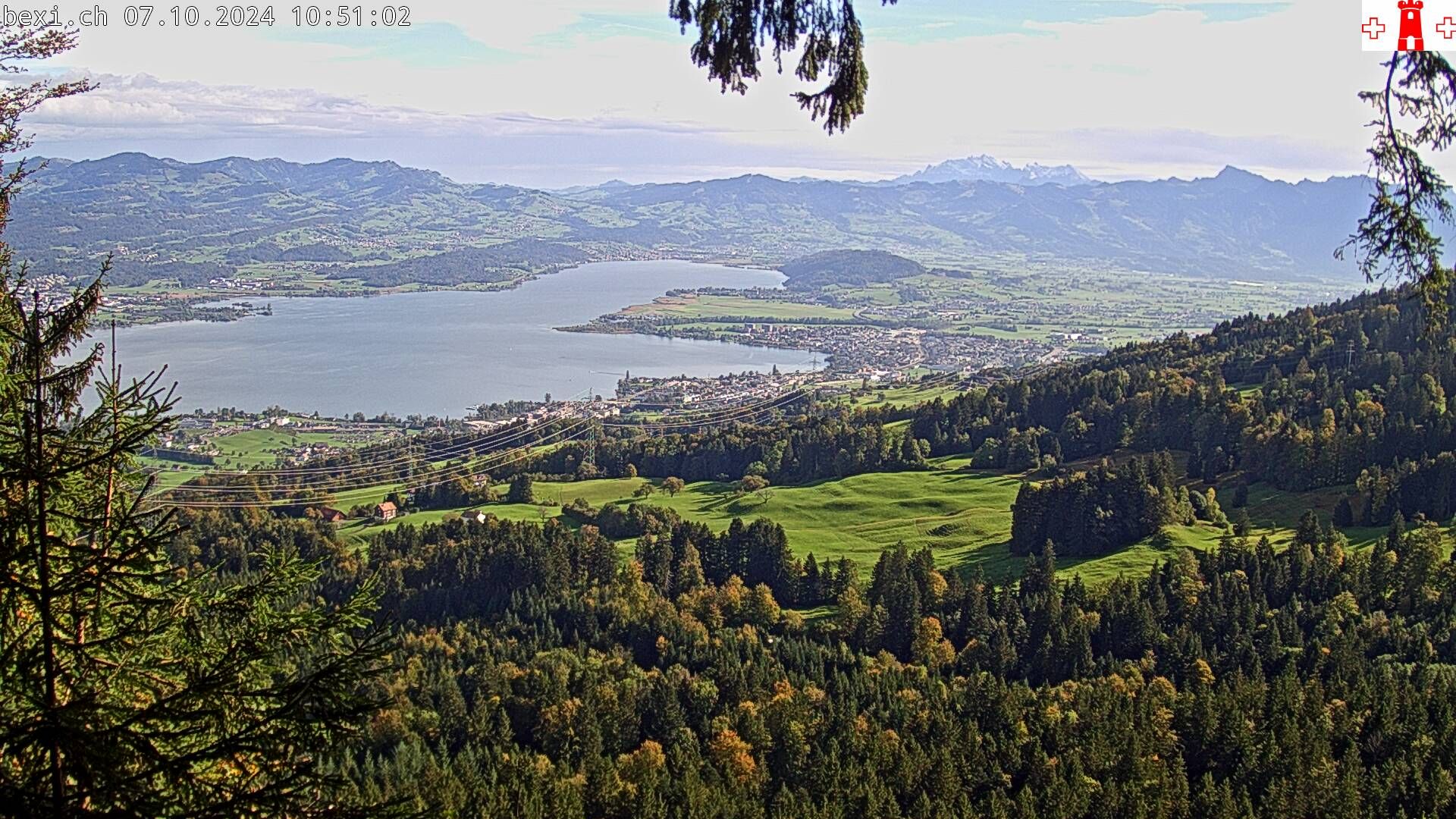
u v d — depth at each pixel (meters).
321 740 11.29
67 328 13.30
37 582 11.23
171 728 11.70
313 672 11.60
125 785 10.12
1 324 11.90
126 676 11.97
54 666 11.09
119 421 12.87
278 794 10.83
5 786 9.95
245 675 12.18
